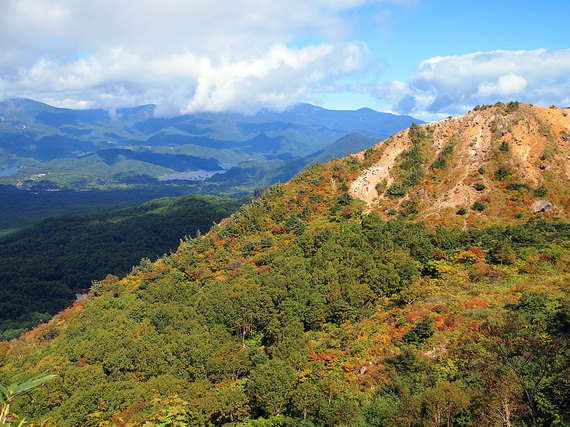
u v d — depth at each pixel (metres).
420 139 120.25
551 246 72.12
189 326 74.75
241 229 117.88
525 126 106.31
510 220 87.69
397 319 57.62
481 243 79.31
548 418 28.58
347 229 97.81
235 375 59.62
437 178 106.88
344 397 45.22
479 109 117.50
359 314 65.19
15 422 20.50
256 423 47.03
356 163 128.50
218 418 49.12
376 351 50.81
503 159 100.81
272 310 71.19
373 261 79.00
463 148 110.25
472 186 99.00
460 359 43.00
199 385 54.59
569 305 40.56
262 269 91.25
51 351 81.25
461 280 66.06
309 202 118.69
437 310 55.78
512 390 30.81
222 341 69.38
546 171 96.19
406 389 41.72
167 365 65.75
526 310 49.00
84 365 68.06
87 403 55.31
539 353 32.28
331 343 56.81
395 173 115.56
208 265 104.69
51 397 59.03
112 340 75.06
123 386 60.31
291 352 56.41
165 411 29.83
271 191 134.00
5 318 170.88
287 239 105.31
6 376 67.50
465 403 32.91
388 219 102.06
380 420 39.41
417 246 80.62
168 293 94.31
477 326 47.69
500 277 64.38
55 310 183.25
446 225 91.25
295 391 46.56
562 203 89.38
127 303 98.06
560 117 108.12
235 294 76.56
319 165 136.00
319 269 80.44
